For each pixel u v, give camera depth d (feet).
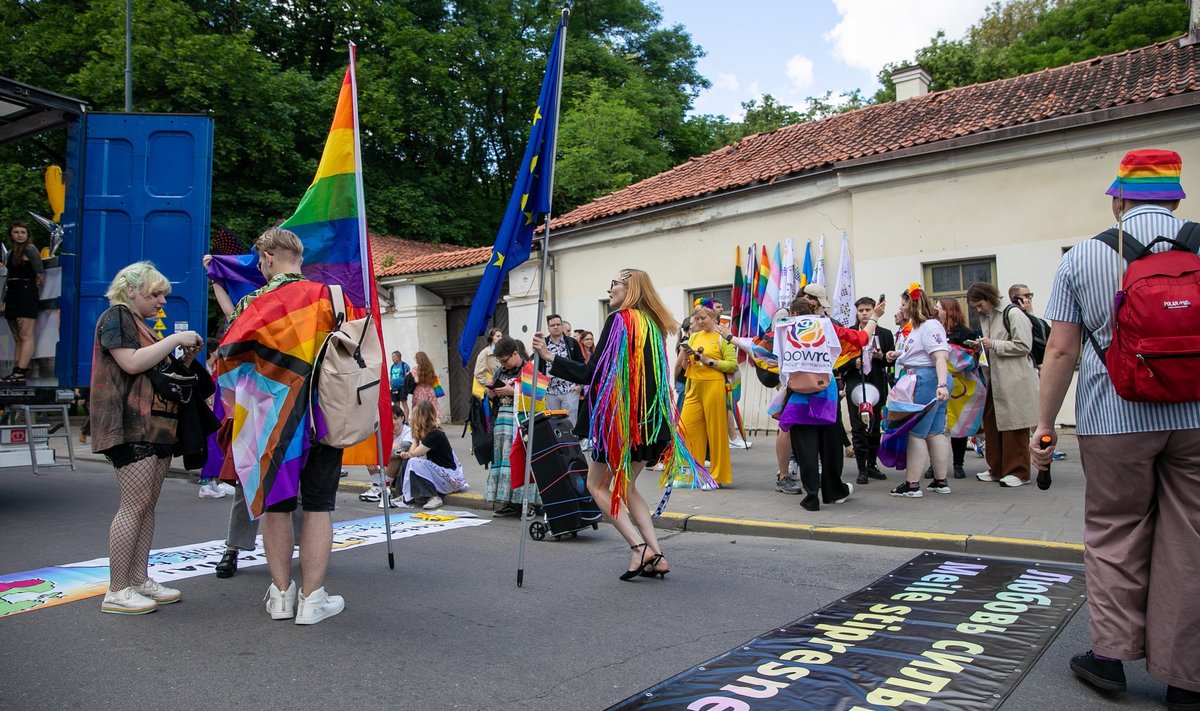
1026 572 15.81
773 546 19.62
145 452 14.43
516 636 13.12
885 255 37.68
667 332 16.80
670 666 11.64
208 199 26.17
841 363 26.30
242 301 14.12
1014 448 24.26
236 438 13.23
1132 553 9.95
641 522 16.51
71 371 24.91
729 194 42.73
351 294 19.06
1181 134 30.76
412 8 103.30
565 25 17.67
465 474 32.73
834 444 22.63
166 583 16.75
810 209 40.81
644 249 47.80
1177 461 9.54
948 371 24.47
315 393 13.43
